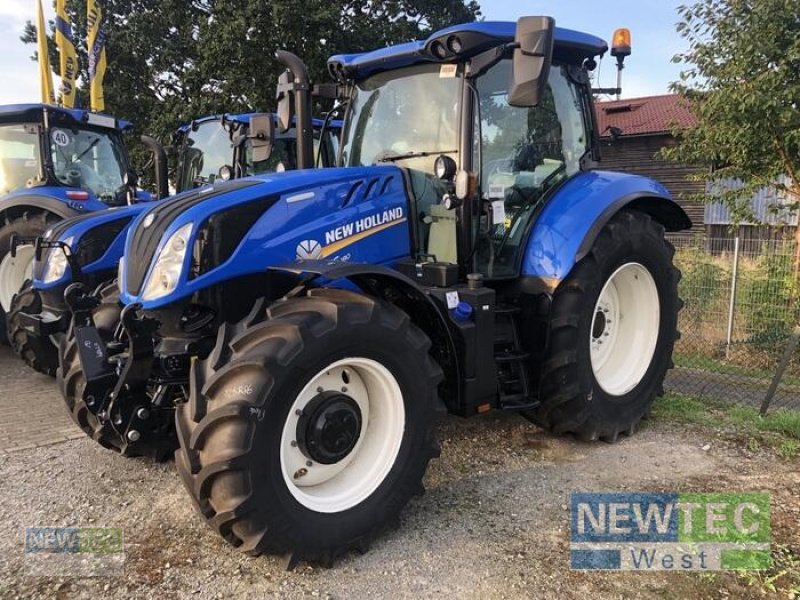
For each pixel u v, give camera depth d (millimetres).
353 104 4043
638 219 4117
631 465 3670
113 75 18406
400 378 2832
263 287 3059
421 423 2906
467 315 3273
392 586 2553
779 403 4809
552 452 3844
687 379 5484
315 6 15297
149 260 3014
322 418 2688
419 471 2924
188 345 2951
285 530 2521
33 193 6289
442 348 3270
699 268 6648
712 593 2520
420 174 3633
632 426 4086
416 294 2988
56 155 6730
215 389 2490
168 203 3203
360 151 3955
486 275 3674
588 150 4355
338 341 2605
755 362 6000
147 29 18000
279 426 2488
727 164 6809
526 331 3754
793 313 6156
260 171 7539
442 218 3568
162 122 16891
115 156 7445
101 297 3764
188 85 16859
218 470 2387
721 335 6461
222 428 2418
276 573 2627
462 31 3279
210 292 2969
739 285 6445
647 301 4289
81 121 6969
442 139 3584
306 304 2697
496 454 3807
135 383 2869
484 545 2850
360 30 16531
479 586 2553
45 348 5121
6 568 2668
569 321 3625
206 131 8188
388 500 2834
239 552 2764
